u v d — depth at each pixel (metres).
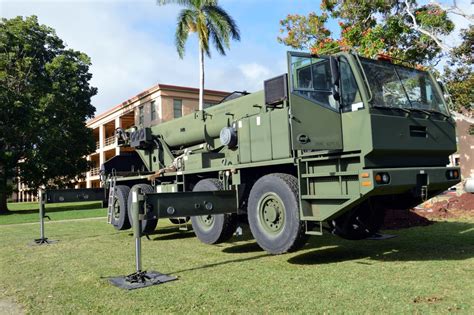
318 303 4.30
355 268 5.84
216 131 9.22
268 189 6.61
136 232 5.73
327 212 5.90
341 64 6.07
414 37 15.46
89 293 5.11
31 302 4.85
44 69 29.52
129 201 10.34
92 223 14.84
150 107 34.03
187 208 6.46
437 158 6.49
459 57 15.53
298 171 6.21
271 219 6.56
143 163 12.45
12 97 26.25
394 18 14.57
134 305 4.55
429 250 6.91
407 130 5.91
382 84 6.00
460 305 4.06
